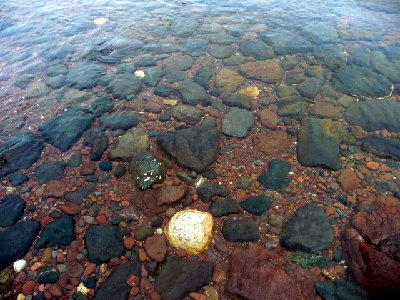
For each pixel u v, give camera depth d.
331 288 0.74
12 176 1.01
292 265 0.79
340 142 1.12
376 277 0.74
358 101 1.29
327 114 1.24
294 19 1.88
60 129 1.17
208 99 1.30
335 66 1.50
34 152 1.09
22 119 1.23
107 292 0.74
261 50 1.61
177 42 1.68
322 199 0.95
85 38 1.70
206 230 0.85
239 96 1.31
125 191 0.97
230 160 1.07
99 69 1.49
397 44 1.64
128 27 1.81
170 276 0.77
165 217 0.90
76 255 0.81
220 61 1.55
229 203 0.93
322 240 0.83
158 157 1.07
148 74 1.45
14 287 0.75
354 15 1.91
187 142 1.08
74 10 1.98
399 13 1.91
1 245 0.82
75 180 1.00
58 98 1.32
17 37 1.71
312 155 1.06
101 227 0.87
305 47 1.63
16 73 1.46
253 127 1.20
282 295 0.72
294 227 0.86
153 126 1.20
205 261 0.81
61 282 0.76
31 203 0.93
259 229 0.87
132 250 0.82
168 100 1.32
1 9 1.98
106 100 1.31
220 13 1.95
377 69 1.46
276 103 1.30
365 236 0.83
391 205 0.90
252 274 0.75
